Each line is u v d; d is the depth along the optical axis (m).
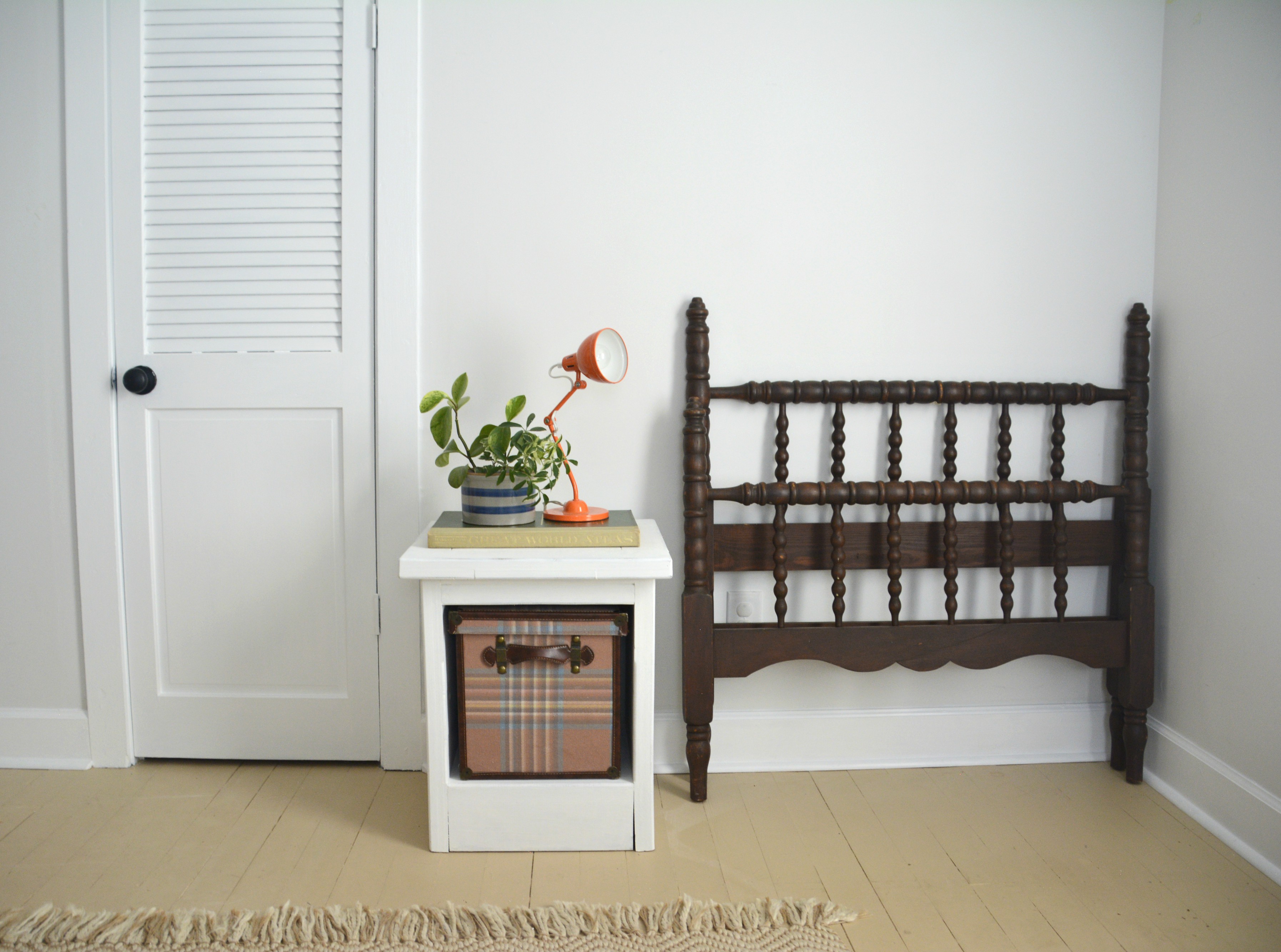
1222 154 1.71
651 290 1.88
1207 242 1.76
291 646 1.92
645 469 1.91
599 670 1.57
